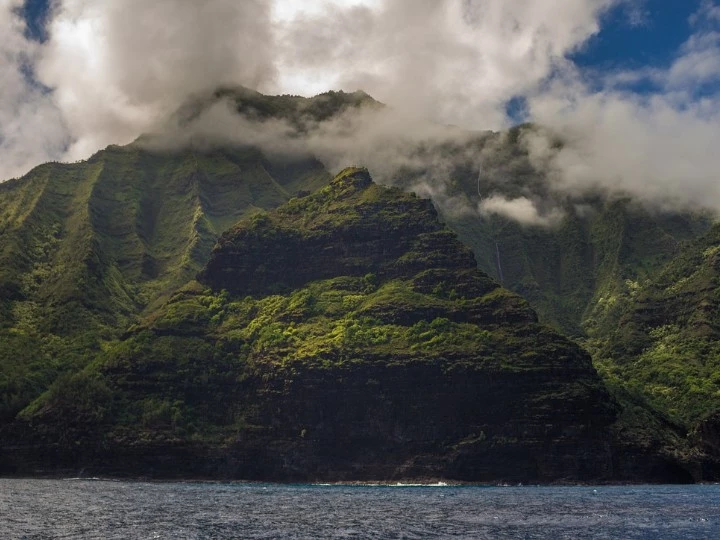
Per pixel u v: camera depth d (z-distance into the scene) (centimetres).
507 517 19488
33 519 17538
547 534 16525
